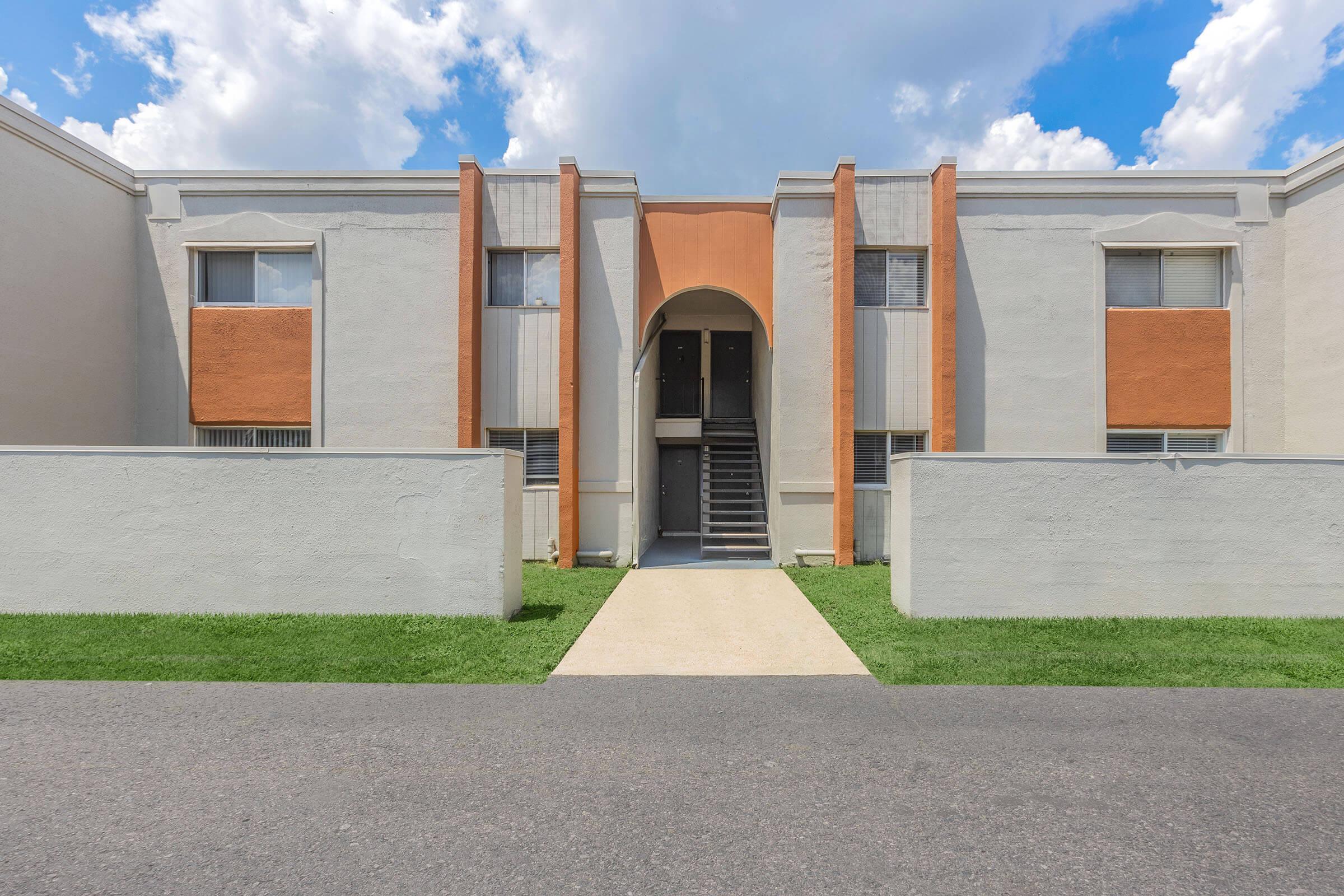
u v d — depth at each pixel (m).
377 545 7.06
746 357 15.70
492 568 7.01
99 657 5.57
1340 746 3.92
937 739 4.02
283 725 4.23
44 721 4.27
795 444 11.23
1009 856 2.81
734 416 15.60
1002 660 5.63
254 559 7.08
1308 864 2.77
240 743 3.95
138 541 7.08
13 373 9.80
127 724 4.23
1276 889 2.61
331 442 11.33
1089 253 11.27
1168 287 11.33
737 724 4.28
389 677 5.16
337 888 2.59
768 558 11.85
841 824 3.06
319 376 11.36
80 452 7.12
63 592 7.08
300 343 11.43
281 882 2.63
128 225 11.49
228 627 6.51
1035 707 4.55
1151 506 7.05
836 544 10.91
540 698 4.76
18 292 9.86
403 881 2.64
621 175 11.42
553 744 3.96
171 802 3.26
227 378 11.45
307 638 6.18
